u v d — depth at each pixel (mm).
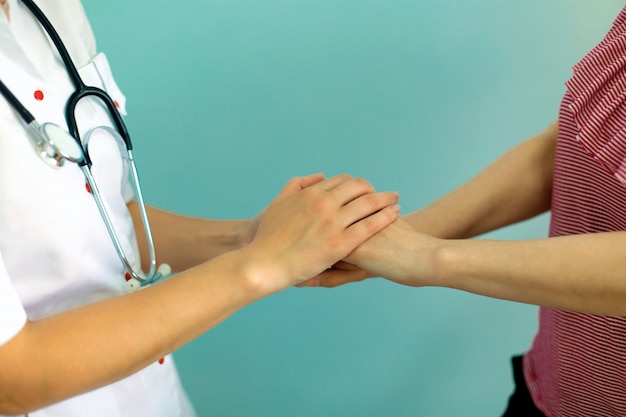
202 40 1243
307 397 1546
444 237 1002
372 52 1255
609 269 672
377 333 1486
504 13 1221
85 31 915
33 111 706
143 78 1264
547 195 999
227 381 1523
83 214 723
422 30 1236
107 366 616
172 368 962
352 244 840
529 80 1268
